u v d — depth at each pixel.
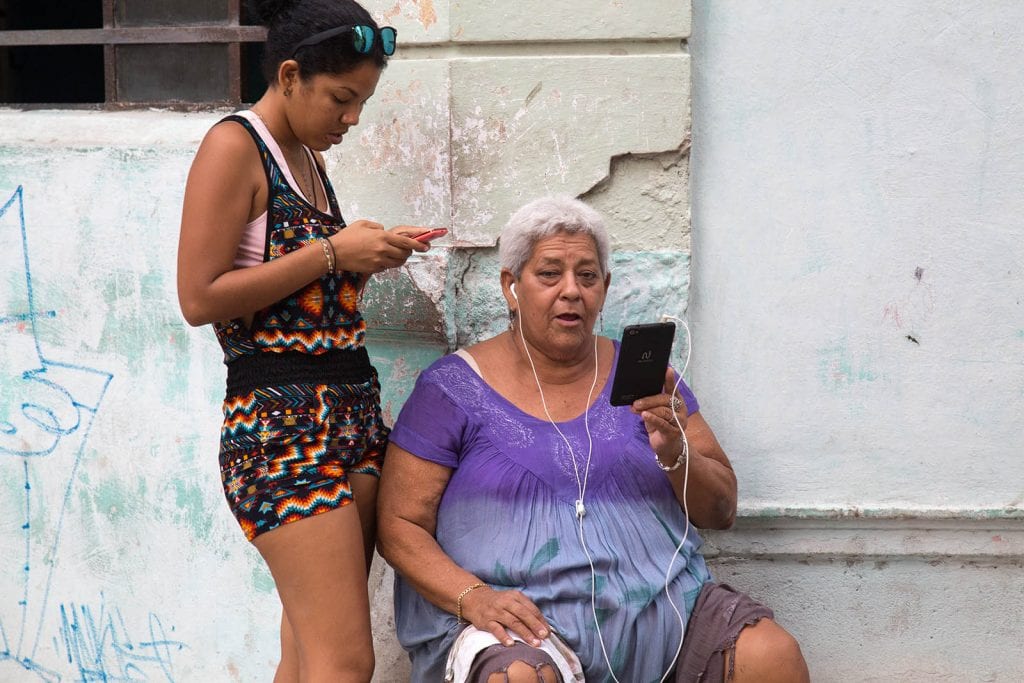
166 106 7.60
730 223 7.01
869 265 6.97
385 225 7.00
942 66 6.81
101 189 7.21
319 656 5.45
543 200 6.11
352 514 5.52
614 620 5.83
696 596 6.03
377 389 6.07
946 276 6.94
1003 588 7.05
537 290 6.02
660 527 6.10
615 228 6.96
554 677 5.36
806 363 7.05
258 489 5.36
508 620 5.58
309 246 5.37
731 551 7.11
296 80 5.32
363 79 5.35
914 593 7.09
